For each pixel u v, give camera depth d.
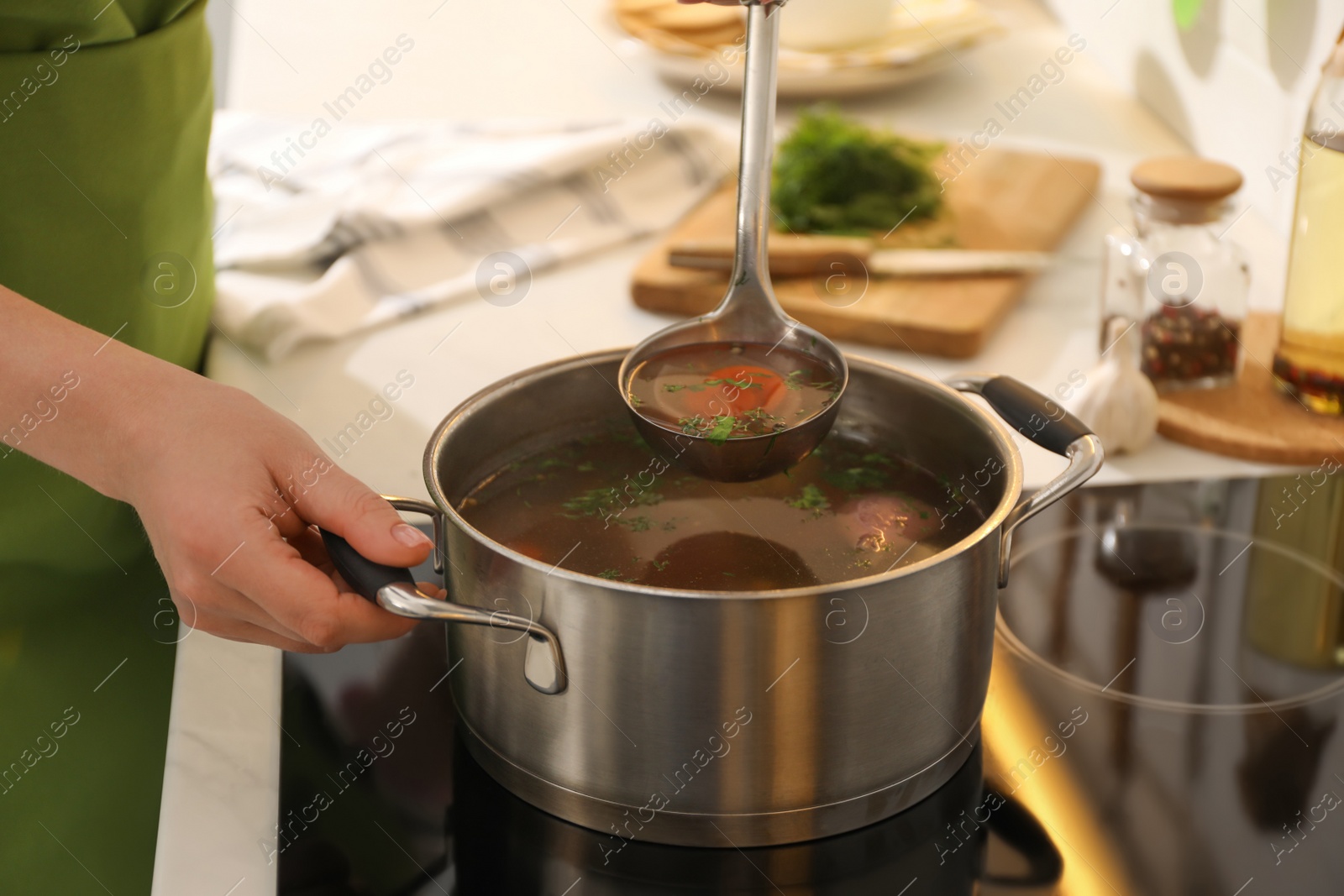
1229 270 1.60
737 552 1.37
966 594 1.30
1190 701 1.40
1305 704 1.40
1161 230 1.61
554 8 2.40
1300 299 1.58
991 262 1.71
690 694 1.29
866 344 1.68
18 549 1.57
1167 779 1.36
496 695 1.33
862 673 1.29
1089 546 1.50
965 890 1.31
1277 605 1.46
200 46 1.57
